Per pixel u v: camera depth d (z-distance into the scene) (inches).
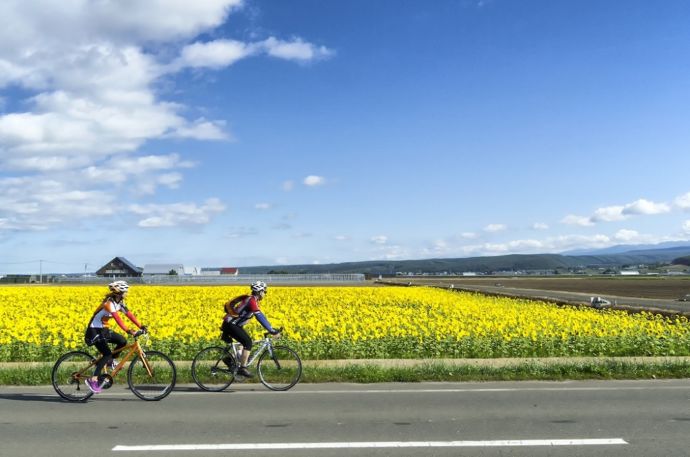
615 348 604.7
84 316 828.0
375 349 587.5
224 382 406.0
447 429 293.9
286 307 1069.8
